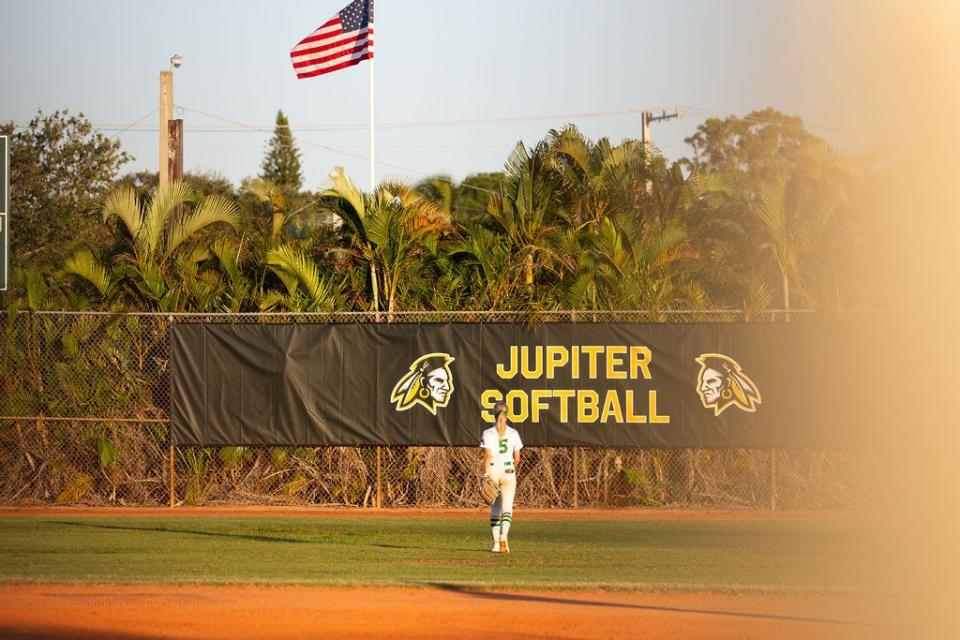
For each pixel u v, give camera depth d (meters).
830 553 26.94
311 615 19.30
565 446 35.97
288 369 36.50
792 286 41.88
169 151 49.75
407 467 37.59
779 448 35.50
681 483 37.31
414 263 40.94
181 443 36.59
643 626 18.55
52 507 37.00
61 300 41.47
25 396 38.12
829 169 42.28
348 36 49.25
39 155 76.44
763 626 18.62
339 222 44.53
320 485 37.94
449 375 36.22
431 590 21.75
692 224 44.94
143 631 18.06
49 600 20.56
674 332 35.88
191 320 38.56
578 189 44.03
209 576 23.17
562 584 22.17
